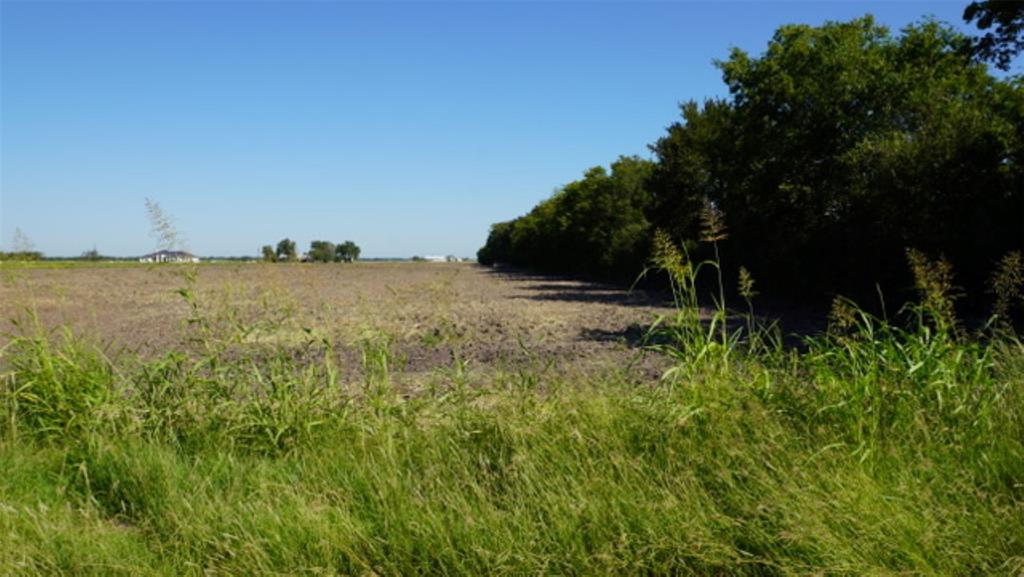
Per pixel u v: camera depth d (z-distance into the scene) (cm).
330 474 467
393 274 6334
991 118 2162
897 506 373
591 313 2281
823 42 3056
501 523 390
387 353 688
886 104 2894
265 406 574
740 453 429
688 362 527
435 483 441
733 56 3403
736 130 3469
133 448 500
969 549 350
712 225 561
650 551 371
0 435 566
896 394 491
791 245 2838
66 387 606
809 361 547
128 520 450
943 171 2048
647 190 4212
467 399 586
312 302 2636
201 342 659
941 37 2980
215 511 417
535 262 8188
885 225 2277
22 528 405
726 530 378
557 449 464
